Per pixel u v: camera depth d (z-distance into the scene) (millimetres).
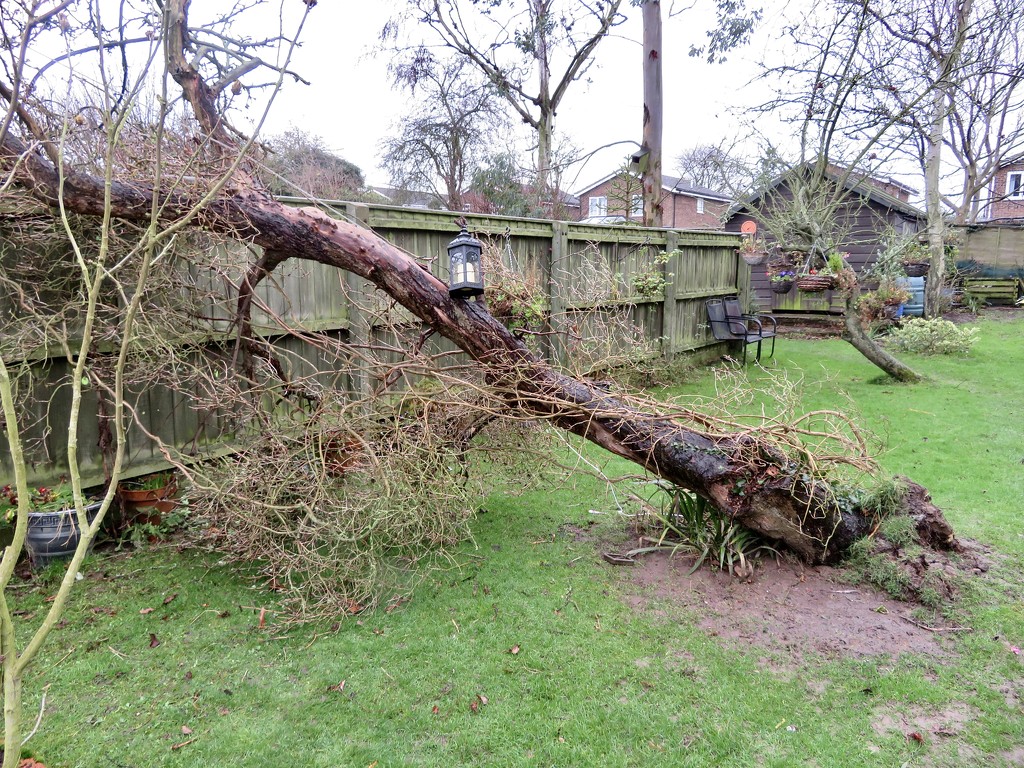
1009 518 3531
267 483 2941
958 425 5297
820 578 2955
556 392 3240
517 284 4395
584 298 6113
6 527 3072
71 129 2797
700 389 7020
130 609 2787
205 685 2273
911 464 4398
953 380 7020
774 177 8188
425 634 2592
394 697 2207
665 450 3027
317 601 2830
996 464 4371
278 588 2953
